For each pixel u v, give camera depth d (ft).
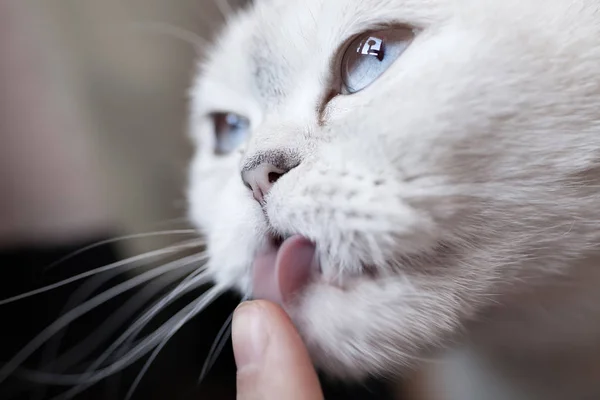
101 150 0.96
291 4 0.54
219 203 0.59
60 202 0.89
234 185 0.57
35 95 0.90
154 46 1.04
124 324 0.77
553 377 0.61
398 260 0.43
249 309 0.46
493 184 0.44
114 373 0.74
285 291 0.47
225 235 0.54
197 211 0.71
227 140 0.68
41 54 0.92
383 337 0.45
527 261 0.46
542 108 0.44
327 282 0.46
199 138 0.74
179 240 0.85
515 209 0.44
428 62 0.44
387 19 0.47
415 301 0.44
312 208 0.45
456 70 0.44
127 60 1.01
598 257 0.48
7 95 0.88
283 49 0.53
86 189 0.92
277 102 0.54
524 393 0.65
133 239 0.86
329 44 0.50
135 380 0.69
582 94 0.45
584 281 0.49
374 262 0.44
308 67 0.51
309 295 0.46
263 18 0.57
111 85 0.99
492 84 0.43
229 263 0.54
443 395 0.73
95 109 0.97
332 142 0.46
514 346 0.57
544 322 0.52
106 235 0.83
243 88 0.61
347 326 0.45
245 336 0.45
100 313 0.77
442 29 0.46
